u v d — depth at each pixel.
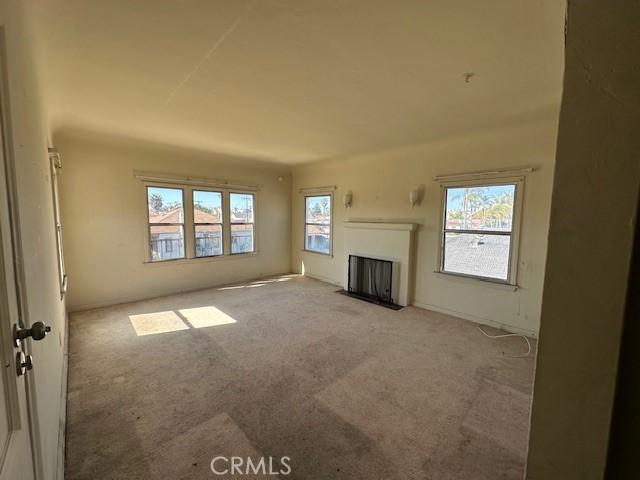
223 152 4.91
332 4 1.52
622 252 0.35
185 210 5.16
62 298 3.04
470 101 2.73
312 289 5.45
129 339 3.23
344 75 2.27
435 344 3.16
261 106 2.89
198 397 2.21
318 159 5.48
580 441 0.39
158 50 1.95
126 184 4.50
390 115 3.11
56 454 1.44
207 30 1.74
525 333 3.44
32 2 1.47
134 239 4.61
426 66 2.12
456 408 2.12
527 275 3.41
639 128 0.34
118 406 2.10
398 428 1.92
